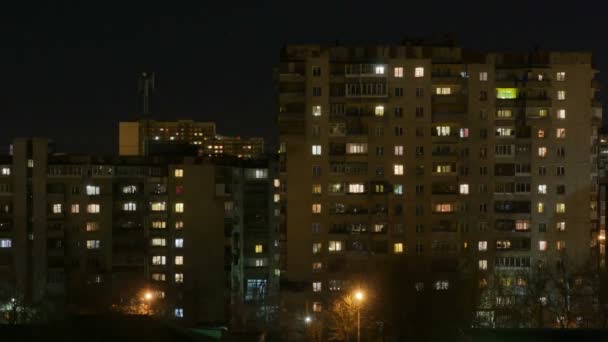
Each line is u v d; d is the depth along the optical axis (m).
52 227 170.50
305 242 153.62
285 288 152.25
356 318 132.62
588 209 156.12
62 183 171.12
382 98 154.75
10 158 171.50
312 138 154.62
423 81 155.00
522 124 156.00
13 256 169.62
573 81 156.62
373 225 154.38
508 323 131.25
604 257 175.62
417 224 155.12
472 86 156.12
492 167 156.00
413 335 134.62
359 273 151.75
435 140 155.25
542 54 157.25
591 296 132.50
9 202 170.50
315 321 142.75
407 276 148.00
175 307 168.88
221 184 174.12
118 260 171.62
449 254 155.00
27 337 44.56
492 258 155.62
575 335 62.12
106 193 171.75
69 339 45.19
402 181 154.88
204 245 173.12
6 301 150.75
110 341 46.19
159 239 173.25
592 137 161.00
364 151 154.62
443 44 163.00
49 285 168.12
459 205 155.62
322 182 154.50
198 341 49.69
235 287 176.25
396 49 155.62
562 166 156.62
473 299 137.50
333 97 154.62
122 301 162.25
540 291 135.38
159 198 173.50
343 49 155.88
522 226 156.00
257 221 182.00
